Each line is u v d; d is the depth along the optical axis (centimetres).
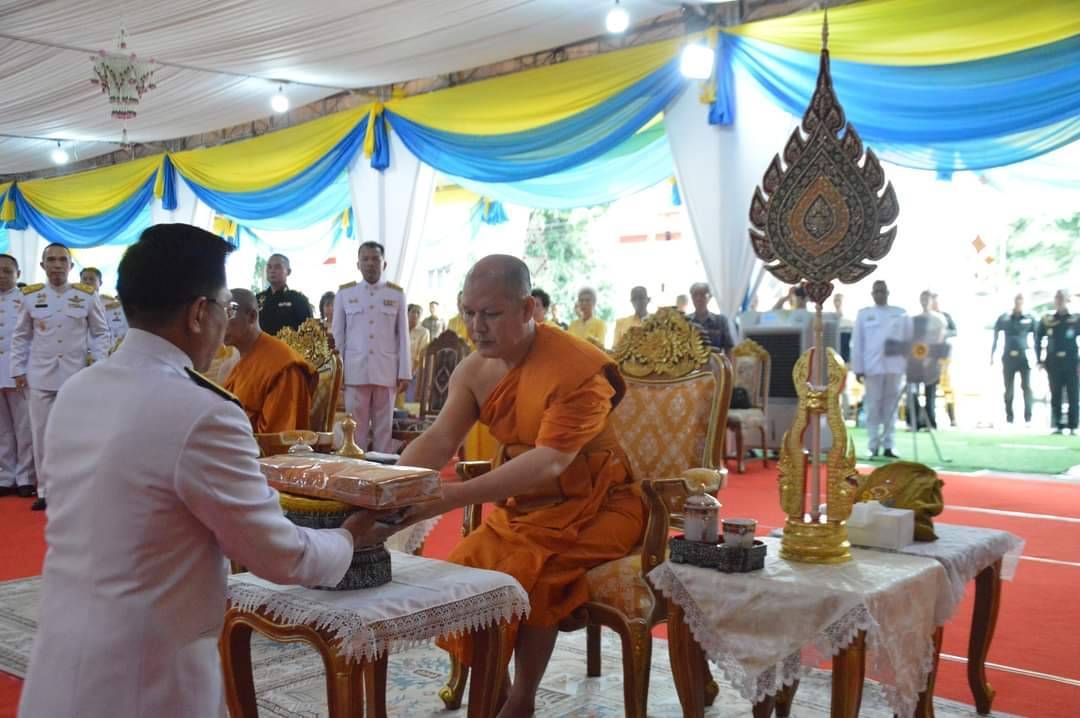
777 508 621
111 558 138
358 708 184
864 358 915
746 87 802
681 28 844
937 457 910
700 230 828
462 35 878
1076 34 652
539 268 1595
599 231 1527
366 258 702
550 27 866
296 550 155
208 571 147
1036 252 1355
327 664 184
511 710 245
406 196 1075
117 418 141
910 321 894
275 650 350
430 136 1020
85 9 789
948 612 236
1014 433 1167
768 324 866
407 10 799
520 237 1453
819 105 237
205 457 141
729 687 314
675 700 300
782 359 868
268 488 154
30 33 864
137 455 139
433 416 747
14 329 709
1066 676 312
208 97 1118
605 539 257
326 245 1593
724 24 812
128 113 895
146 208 1472
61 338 673
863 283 1291
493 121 966
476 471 273
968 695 297
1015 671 318
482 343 256
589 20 850
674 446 295
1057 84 661
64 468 145
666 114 847
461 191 1422
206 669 146
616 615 244
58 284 681
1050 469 830
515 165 949
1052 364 1155
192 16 812
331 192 1227
